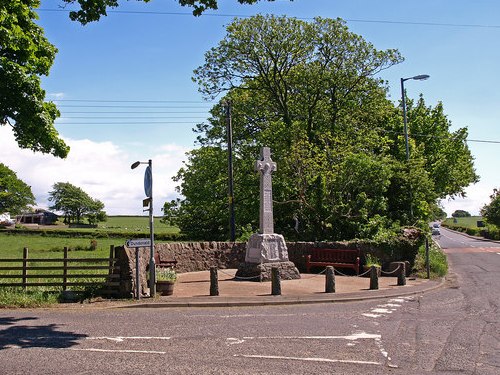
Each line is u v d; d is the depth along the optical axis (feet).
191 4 35.68
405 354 26.76
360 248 71.46
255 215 106.22
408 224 85.97
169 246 67.00
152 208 46.32
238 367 23.59
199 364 23.97
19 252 116.67
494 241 178.09
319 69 112.88
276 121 108.88
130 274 45.27
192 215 116.47
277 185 97.14
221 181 109.70
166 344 27.96
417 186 89.15
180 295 47.80
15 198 291.58
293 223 102.27
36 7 53.78
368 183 88.79
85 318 35.94
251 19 110.93
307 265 71.10
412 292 53.57
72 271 67.41
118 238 169.58
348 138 106.52
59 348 26.55
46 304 41.45
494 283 64.54
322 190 90.74
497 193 189.47
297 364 24.34
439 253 91.50
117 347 27.07
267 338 30.01
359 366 24.25
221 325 33.99
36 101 51.49
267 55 113.19
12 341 27.94
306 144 95.25
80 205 361.30
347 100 115.96
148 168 46.98
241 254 73.97
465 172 159.22
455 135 150.61
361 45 113.09
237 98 116.06
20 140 54.65
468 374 23.21
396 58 113.80
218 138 115.14
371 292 52.21
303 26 111.75
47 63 54.65
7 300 41.16
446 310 42.47
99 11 37.37
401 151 131.54
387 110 121.49
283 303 45.16
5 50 51.65
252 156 109.50
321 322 35.83
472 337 31.19
